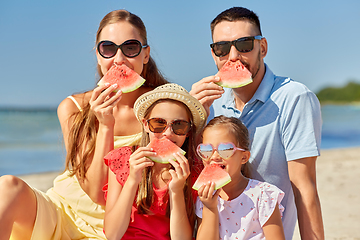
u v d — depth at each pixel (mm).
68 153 4172
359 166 11406
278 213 3363
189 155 3750
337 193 7848
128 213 3309
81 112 4273
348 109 76062
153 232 3508
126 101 4277
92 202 3938
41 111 62906
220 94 3717
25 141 23547
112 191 3555
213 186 3201
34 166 14445
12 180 3145
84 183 3908
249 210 3385
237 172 3504
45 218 3451
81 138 4105
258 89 3832
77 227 3877
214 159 3422
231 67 3740
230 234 3389
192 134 3766
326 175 9922
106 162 3664
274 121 3717
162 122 3443
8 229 2998
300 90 3668
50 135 27375
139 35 4113
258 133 3791
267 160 3768
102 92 3850
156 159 3316
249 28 3693
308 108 3623
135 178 3279
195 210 3623
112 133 3797
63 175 4145
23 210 3184
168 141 3408
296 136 3609
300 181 3594
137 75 3805
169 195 3543
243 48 3674
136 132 4266
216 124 3516
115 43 3961
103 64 4004
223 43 3727
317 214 3533
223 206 3445
